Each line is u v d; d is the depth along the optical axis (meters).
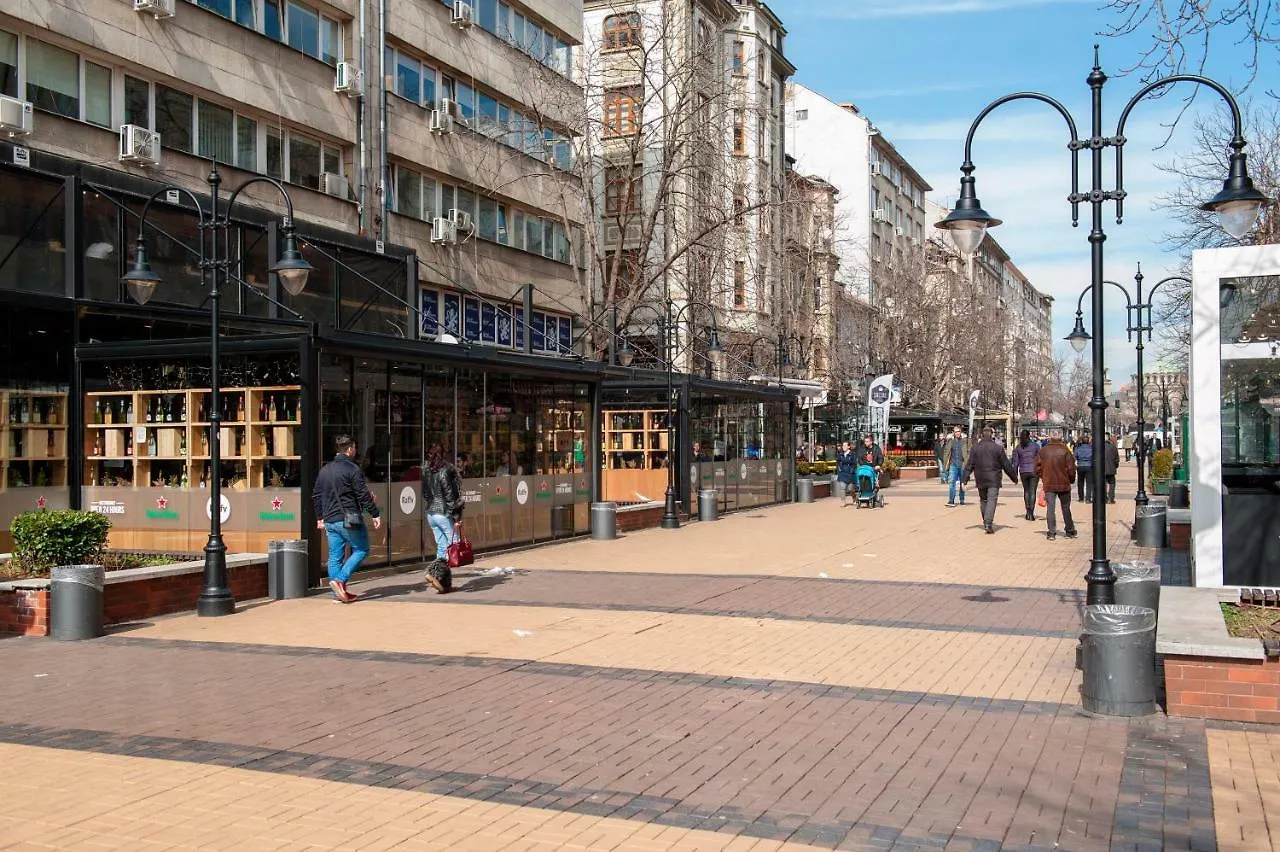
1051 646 10.39
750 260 41.44
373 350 15.53
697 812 5.82
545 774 6.50
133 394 15.79
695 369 40.81
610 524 21.61
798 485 34.59
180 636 11.20
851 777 6.42
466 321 32.72
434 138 31.02
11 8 18.81
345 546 13.68
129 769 6.65
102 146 20.73
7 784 6.37
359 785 6.30
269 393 14.94
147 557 14.49
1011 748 7.00
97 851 5.29
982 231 10.31
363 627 11.62
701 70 33.75
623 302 32.94
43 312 16.81
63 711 8.14
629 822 5.67
